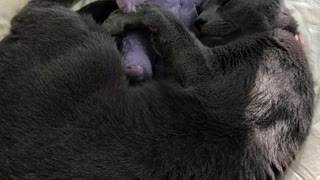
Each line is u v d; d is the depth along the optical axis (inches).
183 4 25.8
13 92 19.9
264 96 21.3
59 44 21.2
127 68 22.8
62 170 18.9
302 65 22.8
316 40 29.1
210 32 24.7
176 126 20.4
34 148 19.1
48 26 21.7
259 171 20.4
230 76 22.2
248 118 20.8
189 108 20.9
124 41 24.0
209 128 20.5
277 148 21.0
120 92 20.9
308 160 24.6
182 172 19.7
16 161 18.8
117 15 24.3
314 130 25.4
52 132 19.4
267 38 23.1
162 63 24.1
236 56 22.8
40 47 21.0
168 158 19.7
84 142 19.5
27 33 21.5
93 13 26.4
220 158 20.1
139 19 23.8
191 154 20.0
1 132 19.3
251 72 22.0
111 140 19.7
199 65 22.6
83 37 21.7
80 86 20.4
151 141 19.9
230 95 21.4
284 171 21.4
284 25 24.3
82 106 20.1
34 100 19.8
